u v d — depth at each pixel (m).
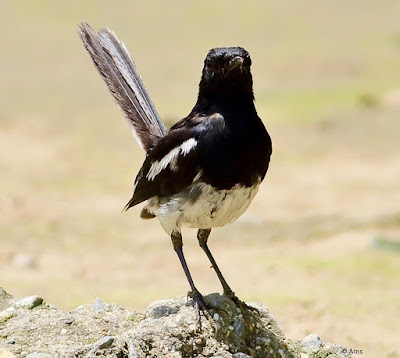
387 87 26.52
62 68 30.30
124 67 10.04
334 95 26.03
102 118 24.92
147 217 9.00
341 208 17.03
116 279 12.69
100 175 19.83
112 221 16.50
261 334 8.34
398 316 11.01
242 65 7.89
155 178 8.32
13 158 20.83
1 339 8.06
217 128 7.90
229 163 7.88
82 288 12.12
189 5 37.16
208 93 8.12
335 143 21.94
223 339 8.01
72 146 22.19
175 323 7.88
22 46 32.44
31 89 27.78
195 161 7.93
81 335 8.13
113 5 36.94
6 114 24.92
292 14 36.25
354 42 31.83
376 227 15.65
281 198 17.88
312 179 19.33
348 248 14.52
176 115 23.14
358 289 12.23
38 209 17.12
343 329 10.43
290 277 12.84
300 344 8.83
